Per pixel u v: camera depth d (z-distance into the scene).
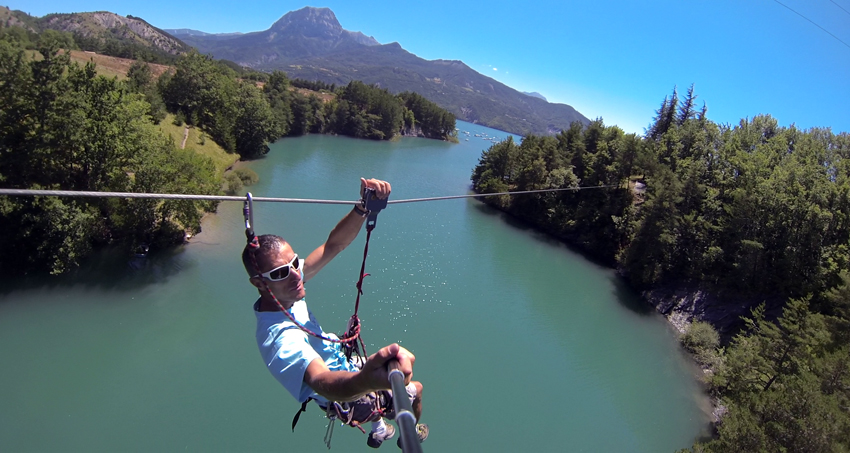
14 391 22.53
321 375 2.62
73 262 30.58
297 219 46.53
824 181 40.41
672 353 35.47
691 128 59.41
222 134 68.75
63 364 24.56
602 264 50.69
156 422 22.00
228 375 25.47
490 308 37.44
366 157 89.75
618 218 51.00
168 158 36.84
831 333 27.84
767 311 38.66
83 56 78.88
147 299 30.45
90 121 32.50
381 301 35.22
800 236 39.22
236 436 22.00
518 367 30.75
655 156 55.59
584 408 28.14
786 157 48.94
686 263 43.84
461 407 26.39
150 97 63.56
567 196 58.53
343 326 31.73
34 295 29.11
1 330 26.17
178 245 37.03
